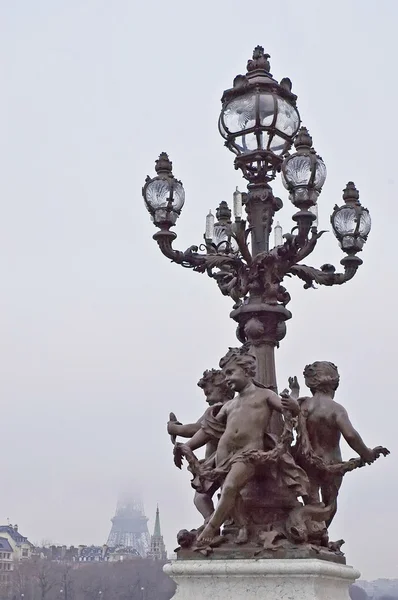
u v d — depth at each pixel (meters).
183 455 7.95
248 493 7.64
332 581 7.47
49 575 97.69
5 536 118.38
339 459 7.90
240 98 9.25
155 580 93.00
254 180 9.34
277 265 8.82
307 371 8.09
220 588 7.31
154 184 9.15
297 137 8.69
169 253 9.02
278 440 7.61
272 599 7.14
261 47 9.53
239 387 7.84
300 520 7.52
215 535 7.55
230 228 9.23
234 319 9.10
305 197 8.52
